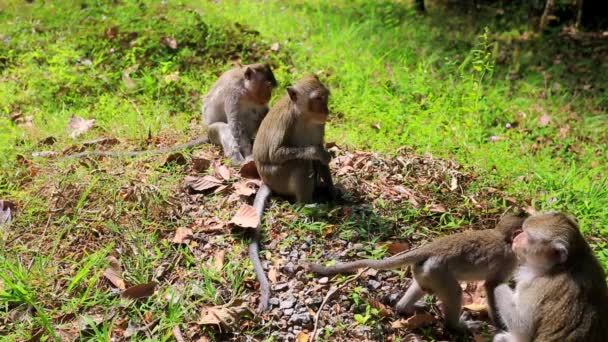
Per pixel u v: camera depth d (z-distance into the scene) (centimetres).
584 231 604
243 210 545
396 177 649
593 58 1205
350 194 610
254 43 1077
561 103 1021
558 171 775
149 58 1002
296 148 581
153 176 618
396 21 1305
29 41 1055
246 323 451
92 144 727
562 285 419
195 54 1035
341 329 454
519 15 1474
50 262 506
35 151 712
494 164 733
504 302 445
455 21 1420
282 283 491
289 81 958
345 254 521
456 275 455
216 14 1229
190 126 816
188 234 533
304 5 1402
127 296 470
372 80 992
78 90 905
